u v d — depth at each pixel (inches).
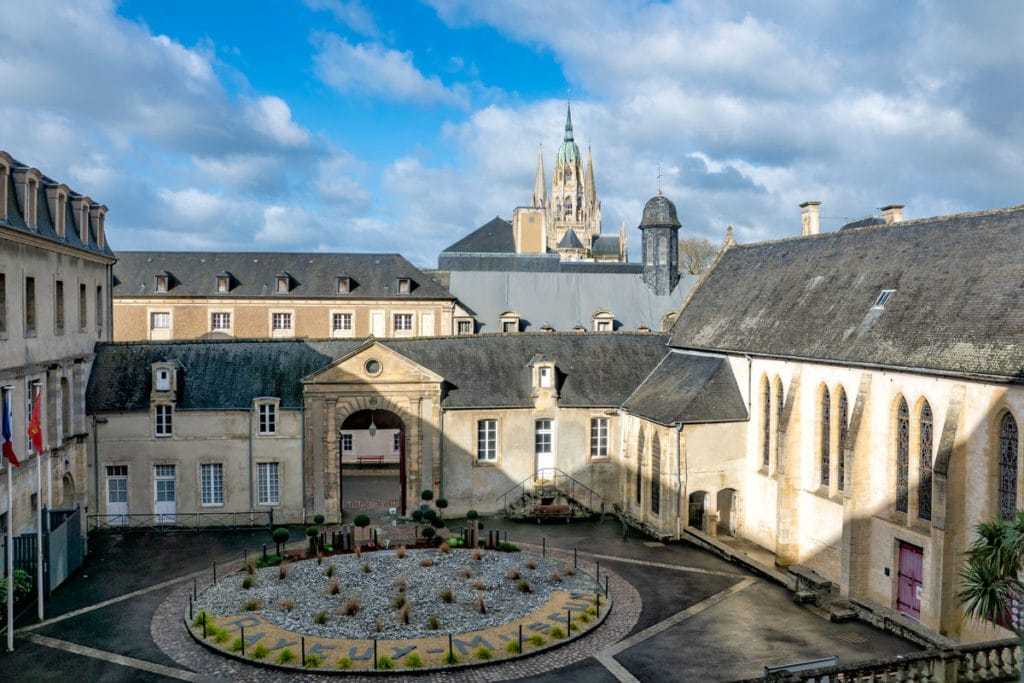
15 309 1392.7
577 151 6909.5
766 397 1651.1
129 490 1739.7
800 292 1692.9
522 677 1029.8
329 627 1162.6
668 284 3048.7
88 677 1025.5
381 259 3149.6
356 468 2394.2
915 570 1242.6
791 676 876.6
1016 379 1050.7
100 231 1907.0
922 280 1386.6
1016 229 1280.8
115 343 1828.2
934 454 1205.7
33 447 1323.8
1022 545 814.5
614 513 1891.0
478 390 1881.2
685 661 1082.7
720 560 1533.0
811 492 1476.4
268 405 1760.6
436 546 1562.5
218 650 1088.2
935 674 895.7
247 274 3026.6
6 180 1338.6
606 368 1993.1
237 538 1653.5
